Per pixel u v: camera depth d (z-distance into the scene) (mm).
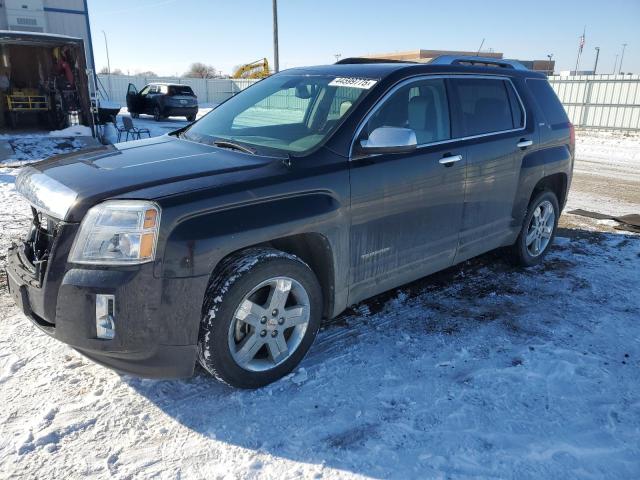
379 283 3484
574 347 3486
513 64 4848
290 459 2414
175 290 2494
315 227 2943
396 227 3453
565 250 5566
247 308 2766
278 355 2979
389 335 3594
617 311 4074
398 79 3545
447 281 4609
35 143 12188
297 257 2982
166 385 2934
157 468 2340
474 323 3805
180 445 2482
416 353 3359
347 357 3289
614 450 2521
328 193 3014
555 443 2555
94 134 13719
